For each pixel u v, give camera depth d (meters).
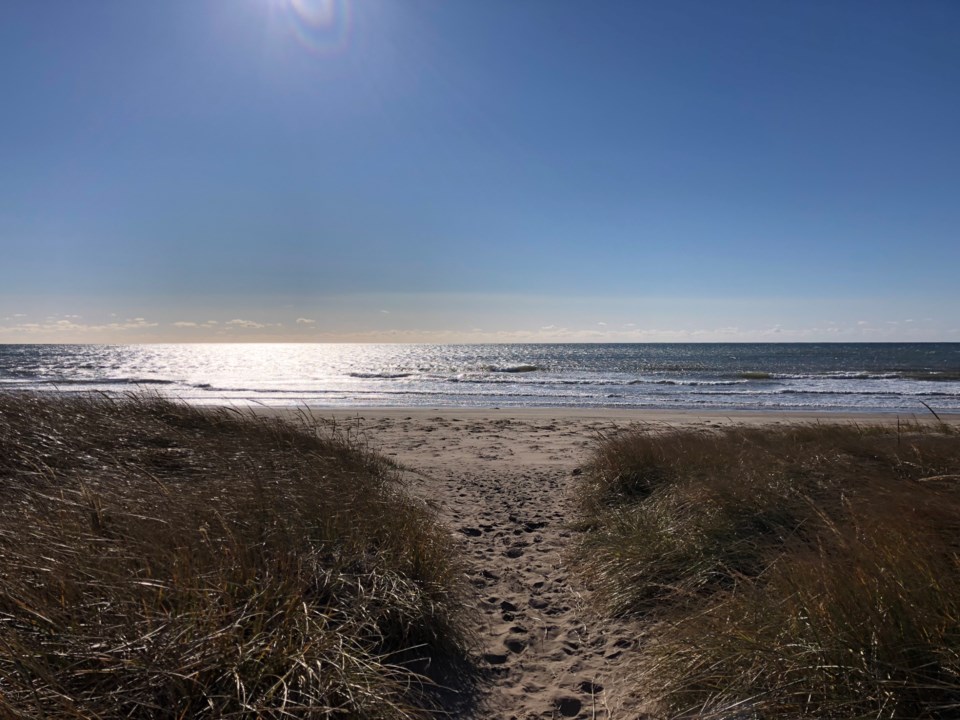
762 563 4.08
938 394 24.48
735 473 5.85
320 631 2.74
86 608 2.70
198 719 2.24
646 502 6.05
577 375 37.03
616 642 3.61
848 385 29.28
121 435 6.63
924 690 2.36
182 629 2.53
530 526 6.09
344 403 21.88
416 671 3.17
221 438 7.25
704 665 2.89
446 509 6.58
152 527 3.59
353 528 4.29
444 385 29.61
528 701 3.02
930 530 3.36
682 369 44.28
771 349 102.50
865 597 2.75
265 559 3.32
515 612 4.08
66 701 2.14
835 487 5.22
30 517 3.62
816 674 2.49
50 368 43.69
